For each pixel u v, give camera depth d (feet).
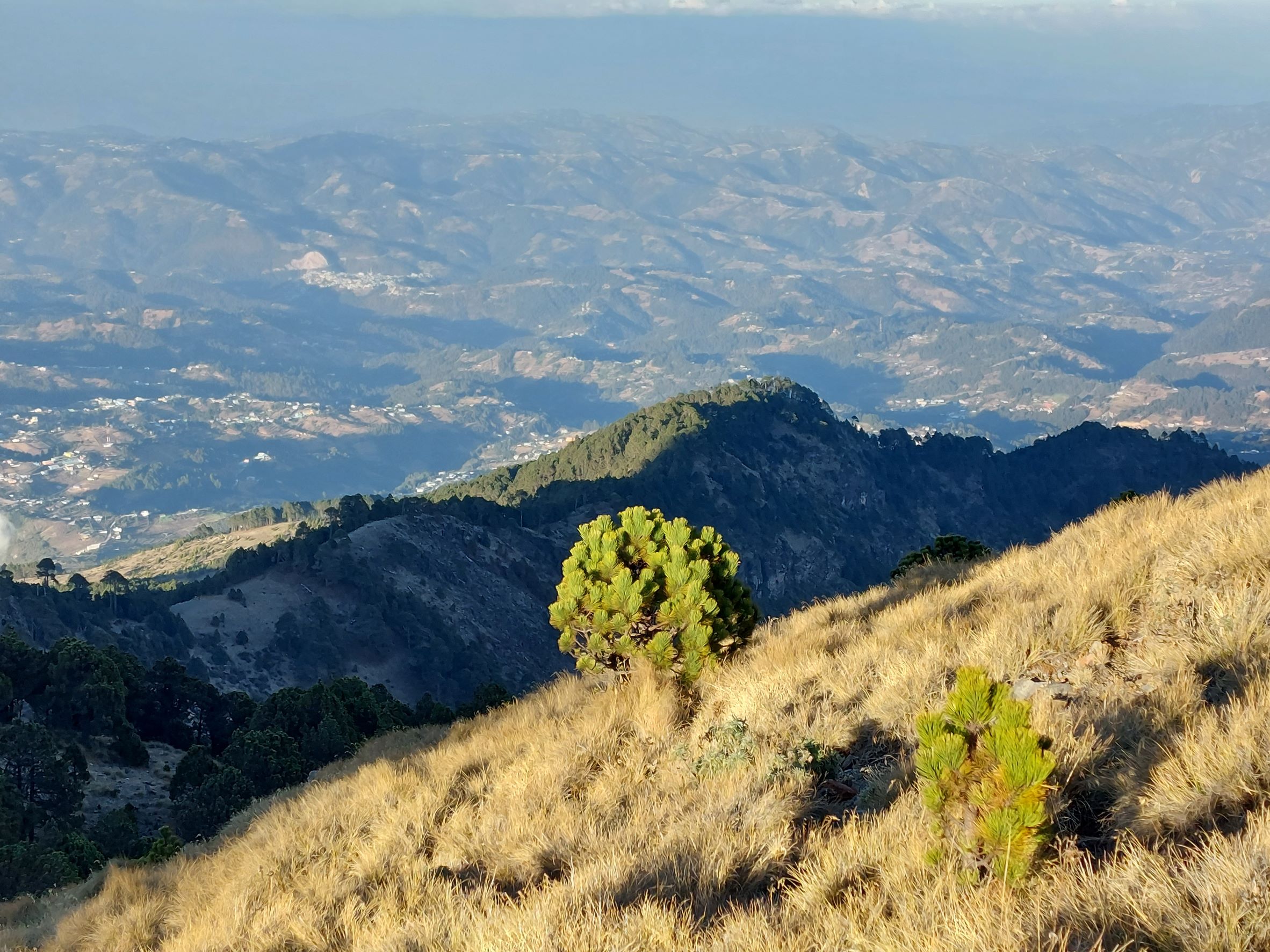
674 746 34.58
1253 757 18.33
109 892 45.09
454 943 22.61
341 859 34.35
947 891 17.62
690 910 20.44
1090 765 21.70
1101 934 14.65
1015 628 30.48
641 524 45.52
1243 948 13.76
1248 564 28.50
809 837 23.93
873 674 33.53
